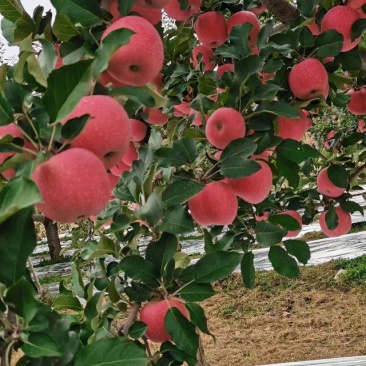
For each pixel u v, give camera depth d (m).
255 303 9.66
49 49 1.33
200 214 1.82
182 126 2.99
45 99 1.08
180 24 2.74
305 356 7.34
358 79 2.78
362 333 7.75
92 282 1.82
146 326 1.57
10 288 0.96
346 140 3.03
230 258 1.59
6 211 0.85
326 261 10.76
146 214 1.62
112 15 1.49
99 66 1.15
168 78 2.76
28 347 1.02
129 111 1.55
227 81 2.11
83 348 1.17
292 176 2.00
